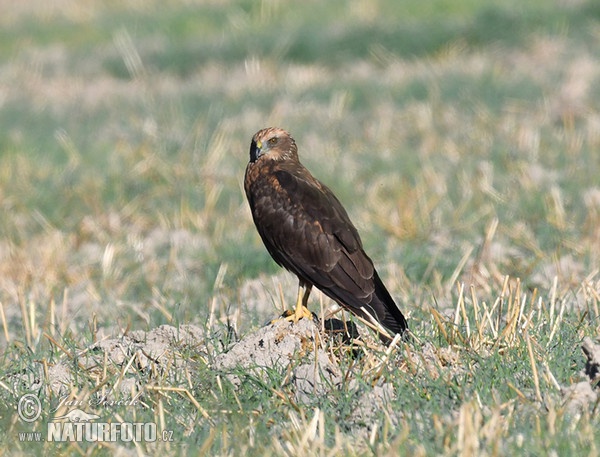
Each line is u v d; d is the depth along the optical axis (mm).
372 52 29938
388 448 7348
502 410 7836
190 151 21578
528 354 8820
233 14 36938
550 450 7094
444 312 10508
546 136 20531
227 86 27672
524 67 26562
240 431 7891
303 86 26750
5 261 15734
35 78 31375
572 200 16750
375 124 22609
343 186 18453
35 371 9688
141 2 41250
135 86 29406
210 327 10609
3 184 19812
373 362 8914
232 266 15133
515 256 14445
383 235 16172
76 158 21562
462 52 29391
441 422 7570
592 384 8172
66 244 16797
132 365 9586
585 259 13977
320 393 8586
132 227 17609
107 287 14703
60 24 38688
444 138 21203
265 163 11305
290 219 10680
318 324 9938
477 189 17688
